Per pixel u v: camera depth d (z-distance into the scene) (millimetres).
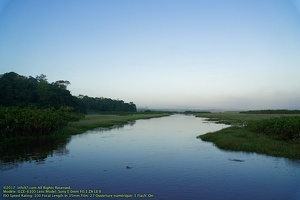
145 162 19328
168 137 34469
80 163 18969
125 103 185625
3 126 29391
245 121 63219
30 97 77250
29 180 14938
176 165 18344
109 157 21047
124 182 14625
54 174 16172
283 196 12406
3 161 19562
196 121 79062
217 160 19812
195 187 13797
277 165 18078
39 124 32969
